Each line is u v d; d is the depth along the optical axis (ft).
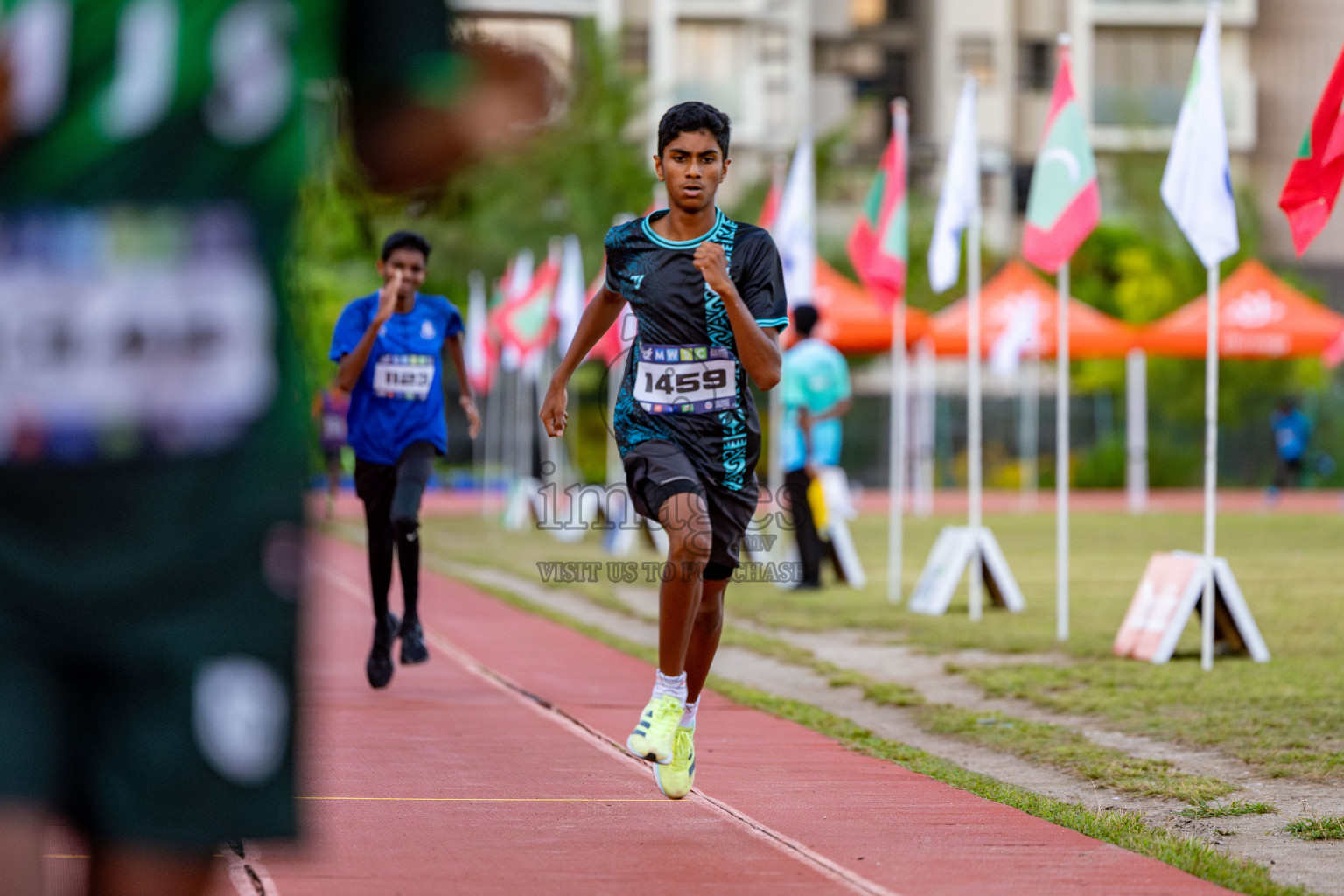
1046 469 380.37
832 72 468.75
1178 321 256.52
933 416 393.50
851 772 60.34
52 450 20.38
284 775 20.43
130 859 19.95
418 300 78.02
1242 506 320.50
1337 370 394.32
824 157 422.41
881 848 46.68
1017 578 155.43
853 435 404.16
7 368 20.49
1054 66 473.67
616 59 369.09
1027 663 94.58
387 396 76.64
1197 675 88.58
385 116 22.02
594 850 45.44
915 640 106.32
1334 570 162.71
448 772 58.18
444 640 102.94
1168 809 55.47
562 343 209.26
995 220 459.73
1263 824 52.85
